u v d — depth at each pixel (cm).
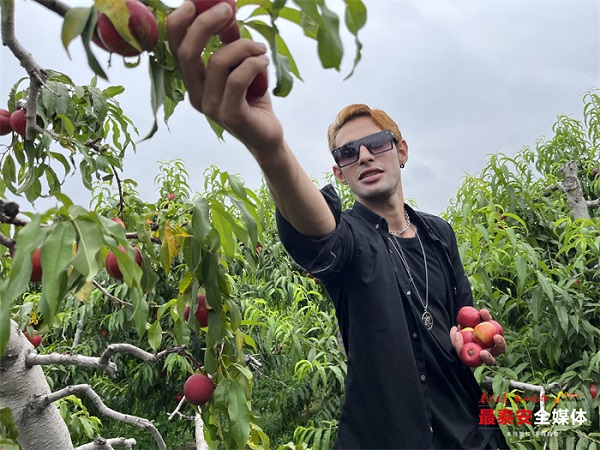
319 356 429
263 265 609
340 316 187
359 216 196
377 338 172
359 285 175
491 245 351
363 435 171
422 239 210
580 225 365
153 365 561
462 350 194
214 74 84
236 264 573
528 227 451
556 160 584
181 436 657
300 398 536
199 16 79
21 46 143
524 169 504
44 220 98
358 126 207
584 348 346
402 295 184
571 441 299
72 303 476
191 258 159
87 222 97
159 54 86
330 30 81
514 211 448
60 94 193
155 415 651
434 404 179
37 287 529
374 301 173
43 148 189
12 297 90
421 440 167
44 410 178
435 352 187
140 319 138
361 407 174
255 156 110
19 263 92
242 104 88
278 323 443
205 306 167
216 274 160
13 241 133
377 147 199
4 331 90
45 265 91
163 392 609
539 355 338
